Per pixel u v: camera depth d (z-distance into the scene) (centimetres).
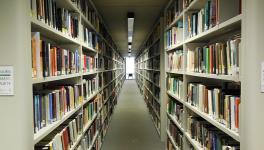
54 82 276
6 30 133
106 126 549
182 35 319
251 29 133
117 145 459
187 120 293
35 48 155
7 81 134
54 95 196
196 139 256
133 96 1194
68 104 239
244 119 140
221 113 185
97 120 412
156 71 593
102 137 473
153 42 637
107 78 596
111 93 709
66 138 223
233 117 163
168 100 413
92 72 372
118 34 854
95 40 409
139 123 632
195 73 249
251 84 134
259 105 133
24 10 135
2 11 133
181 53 319
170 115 393
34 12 153
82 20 320
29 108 140
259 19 131
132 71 2661
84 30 322
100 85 463
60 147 204
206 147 222
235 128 160
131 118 690
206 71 218
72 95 253
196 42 287
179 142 328
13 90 135
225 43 176
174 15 362
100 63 470
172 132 380
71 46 277
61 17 218
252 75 133
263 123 134
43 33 201
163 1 421
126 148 442
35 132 160
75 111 258
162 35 498
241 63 142
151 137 510
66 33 235
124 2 425
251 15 133
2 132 137
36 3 158
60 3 237
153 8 474
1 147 137
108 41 671
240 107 145
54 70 195
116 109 837
